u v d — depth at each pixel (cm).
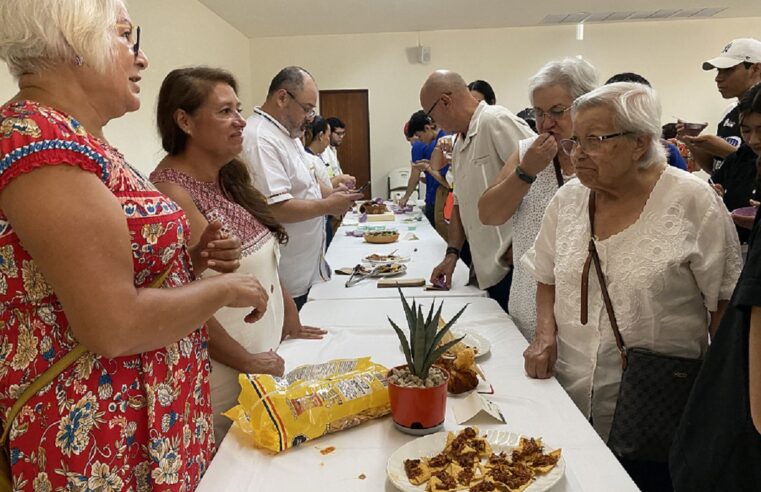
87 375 88
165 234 95
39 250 78
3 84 282
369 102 807
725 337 98
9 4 81
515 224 195
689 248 128
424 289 235
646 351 129
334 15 678
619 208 137
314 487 99
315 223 262
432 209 496
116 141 395
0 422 93
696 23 777
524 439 105
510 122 223
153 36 457
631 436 129
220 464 107
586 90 172
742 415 92
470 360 134
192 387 105
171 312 89
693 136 304
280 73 255
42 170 77
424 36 790
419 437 112
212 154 155
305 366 138
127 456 93
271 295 162
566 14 713
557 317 150
